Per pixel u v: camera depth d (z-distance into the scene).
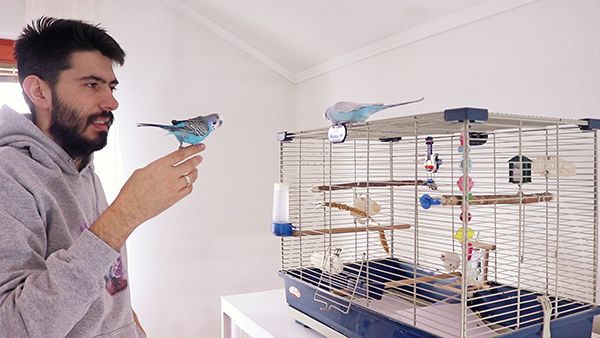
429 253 1.52
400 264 1.42
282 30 2.03
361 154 1.86
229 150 2.27
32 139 0.85
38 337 0.67
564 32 1.17
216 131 2.24
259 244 2.34
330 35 1.89
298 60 2.24
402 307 1.20
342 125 1.09
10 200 0.74
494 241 1.27
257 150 2.33
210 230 2.24
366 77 1.88
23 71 0.85
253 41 2.25
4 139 0.83
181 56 2.18
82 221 0.90
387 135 1.36
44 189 0.80
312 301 1.19
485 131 1.18
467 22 1.42
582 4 1.12
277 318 1.29
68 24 0.85
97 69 0.87
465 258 0.85
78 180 0.94
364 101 1.90
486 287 1.09
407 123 1.02
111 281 0.96
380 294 1.25
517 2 1.27
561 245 1.17
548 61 1.20
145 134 2.11
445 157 1.46
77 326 0.83
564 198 1.17
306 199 2.11
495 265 1.23
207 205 2.23
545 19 1.21
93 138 0.89
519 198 0.96
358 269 1.37
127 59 2.08
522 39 1.27
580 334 0.99
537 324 0.92
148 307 2.12
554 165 1.02
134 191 0.75
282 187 1.28
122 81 2.07
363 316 1.03
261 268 2.35
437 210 1.49
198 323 2.22
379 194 1.74
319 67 2.17
